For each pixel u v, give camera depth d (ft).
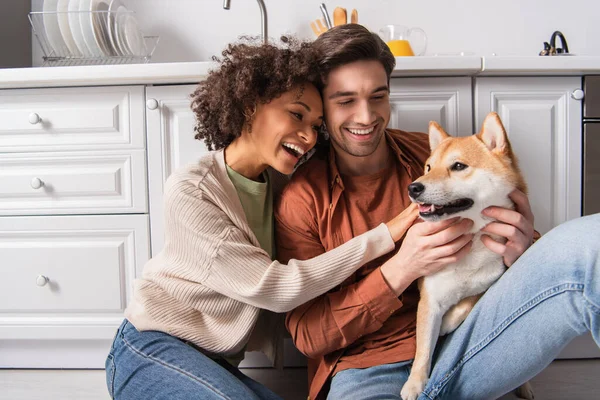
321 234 3.97
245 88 3.61
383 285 3.53
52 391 5.06
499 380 3.28
